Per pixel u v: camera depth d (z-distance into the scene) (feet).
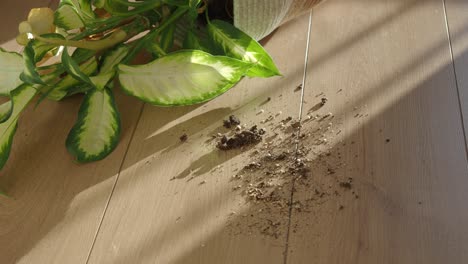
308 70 3.23
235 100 3.14
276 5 3.03
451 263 2.47
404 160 2.80
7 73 3.01
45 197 2.85
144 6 3.13
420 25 3.41
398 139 2.87
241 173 2.83
